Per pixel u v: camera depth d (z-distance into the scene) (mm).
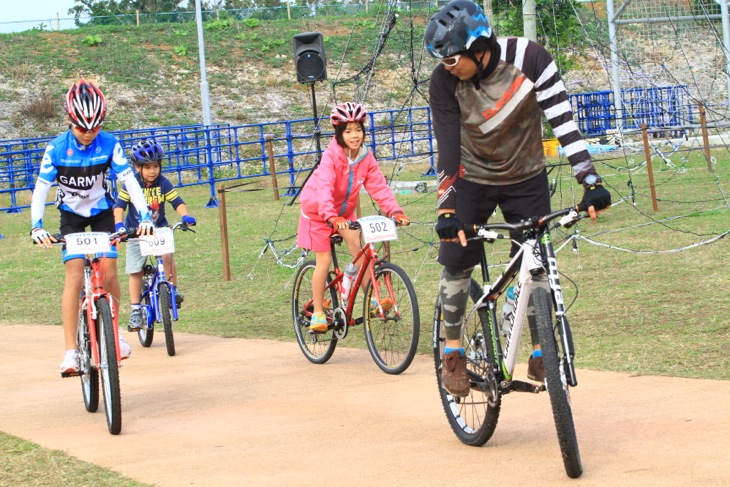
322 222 7777
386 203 7691
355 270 7766
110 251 6750
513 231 5266
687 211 15531
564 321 4535
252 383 7477
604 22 31312
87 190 6859
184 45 44500
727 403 5668
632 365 6895
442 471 4852
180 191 27219
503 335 5082
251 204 22750
